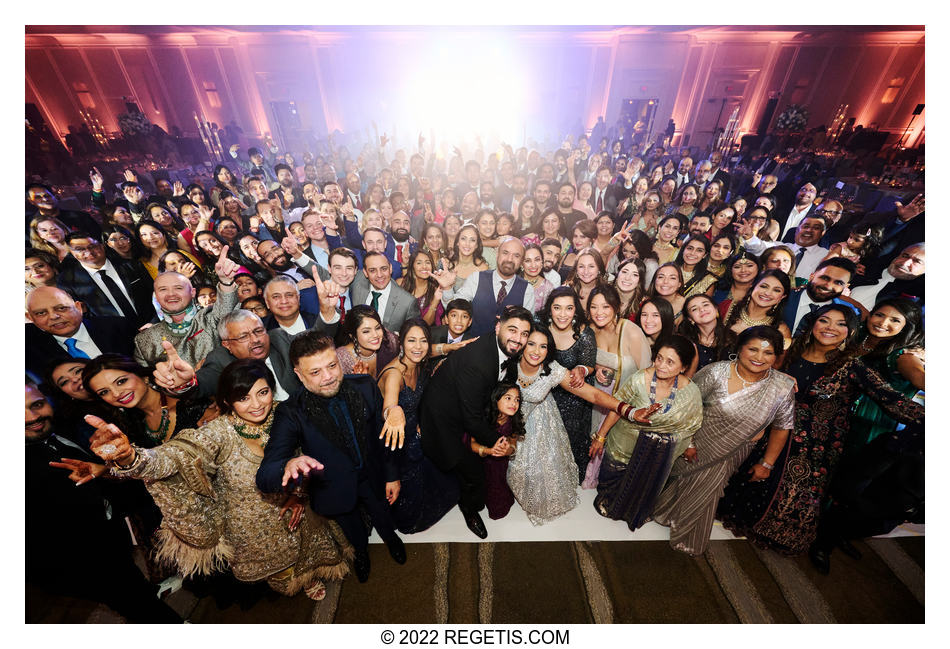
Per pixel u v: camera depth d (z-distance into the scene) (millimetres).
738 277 1974
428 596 1835
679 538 2014
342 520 1686
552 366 1898
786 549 1928
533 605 1803
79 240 1718
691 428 1881
